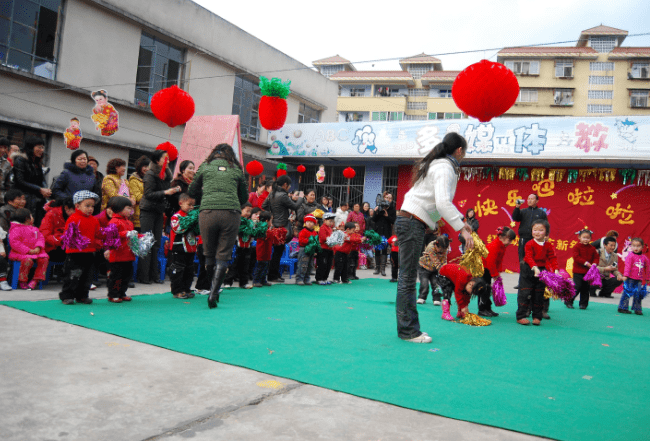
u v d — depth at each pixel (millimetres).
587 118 9938
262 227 6062
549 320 5195
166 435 1699
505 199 11547
